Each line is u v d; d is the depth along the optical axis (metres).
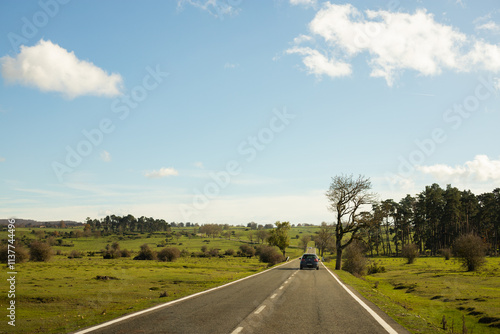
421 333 8.79
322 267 47.41
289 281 23.81
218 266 57.62
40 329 10.91
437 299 23.33
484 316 16.16
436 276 42.56
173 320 9.98
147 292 20.25
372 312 11.77
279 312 11.43
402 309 12.85
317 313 11.34
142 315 10.83
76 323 10.30
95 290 21.17
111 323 9.59
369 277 47.62
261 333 8.43
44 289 21.16
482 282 33.28
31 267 45.62
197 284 24.88
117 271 38.62
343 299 15.09
